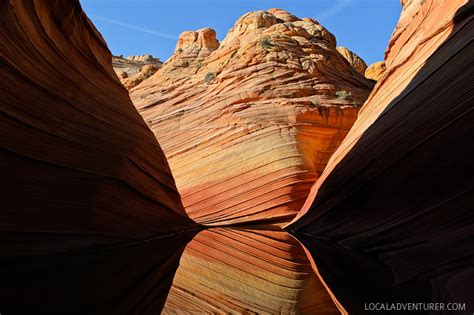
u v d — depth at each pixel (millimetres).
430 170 7039
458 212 6078
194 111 20969
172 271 7781
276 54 21781
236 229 13539
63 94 7109
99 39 10312
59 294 4586
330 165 13922
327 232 10977
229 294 7047
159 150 12578
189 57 29125
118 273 6336
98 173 7562
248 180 15773
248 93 19484
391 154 8688
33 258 5473
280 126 17391
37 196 5852
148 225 10016
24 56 5934
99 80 9352
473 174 5910
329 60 23469
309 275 7836
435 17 10648
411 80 9984
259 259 9188
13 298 4137
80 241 6805
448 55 8141
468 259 5086
